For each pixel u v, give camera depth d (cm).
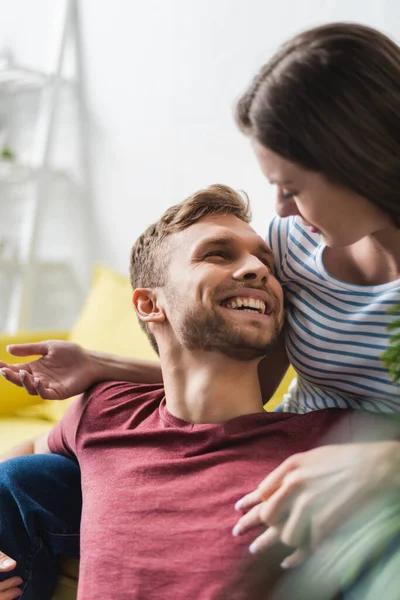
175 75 270
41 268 337
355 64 86
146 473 110
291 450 108
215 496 103
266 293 114
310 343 118
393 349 86
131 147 292
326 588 64
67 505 130
